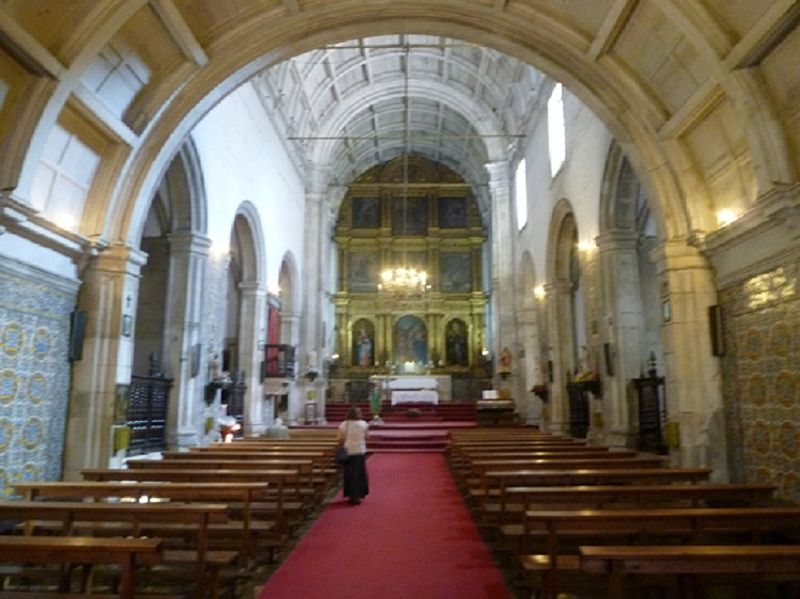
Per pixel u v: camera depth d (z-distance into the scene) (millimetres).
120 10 7512
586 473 6910
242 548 6055
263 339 18562
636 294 12914
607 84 9766
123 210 9602
